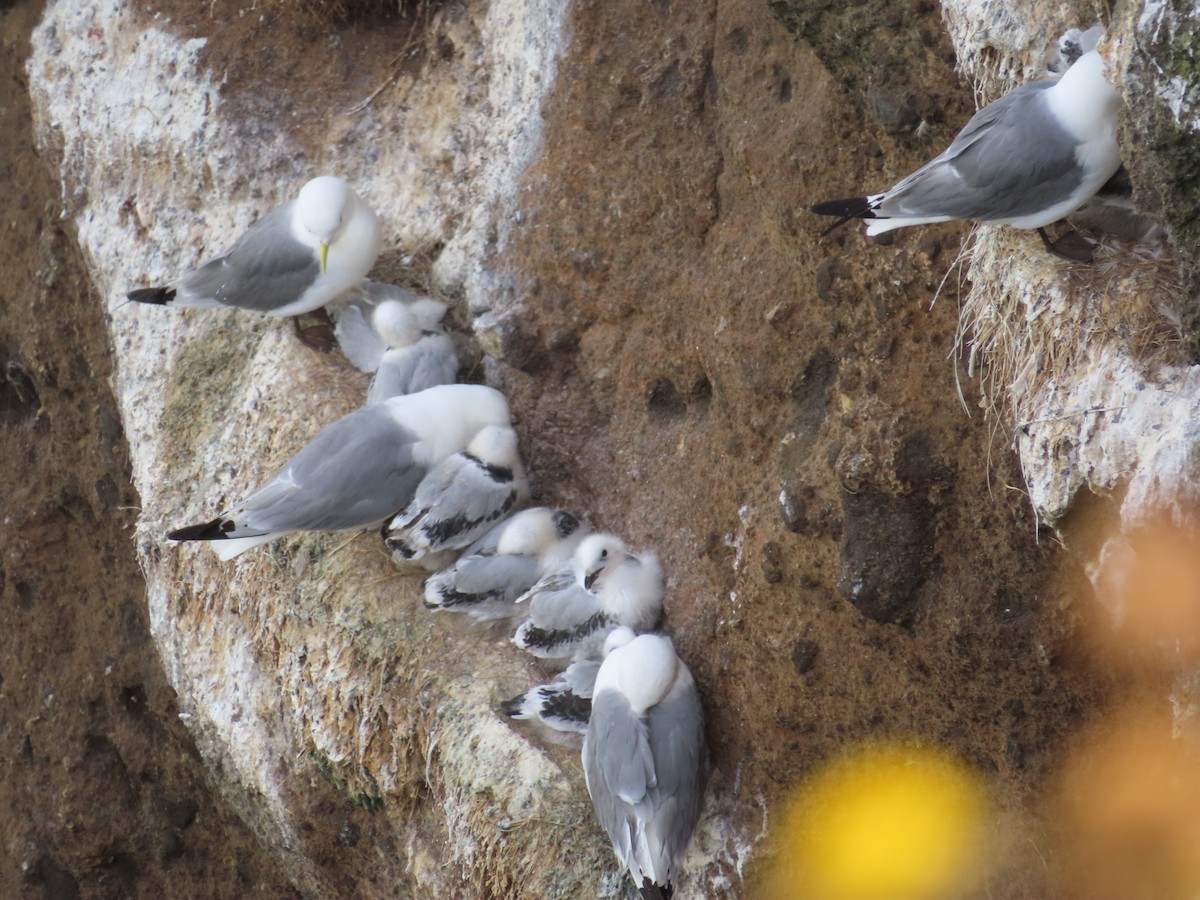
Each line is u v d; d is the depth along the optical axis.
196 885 16.12
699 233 11.76
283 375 13.34
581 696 10.79
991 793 9.38
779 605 10.30
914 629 9.36
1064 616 8.61
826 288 10.23
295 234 12.62
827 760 10.13
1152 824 8.48
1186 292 7.53
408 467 11.62
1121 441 7.57
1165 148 7.47
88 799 16.36
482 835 10.73
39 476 16.92
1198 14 7.29
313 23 15.00
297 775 12.80
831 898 10.15
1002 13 9.20
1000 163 8.28
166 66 15.41
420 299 13.13
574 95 12.55
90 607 16.61
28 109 17.28
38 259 16.86
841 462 9.41
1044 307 8.21
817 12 9.90
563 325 12.57
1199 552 7.32
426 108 14.12
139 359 14.97
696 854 10.70
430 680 11.48
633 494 12.11
